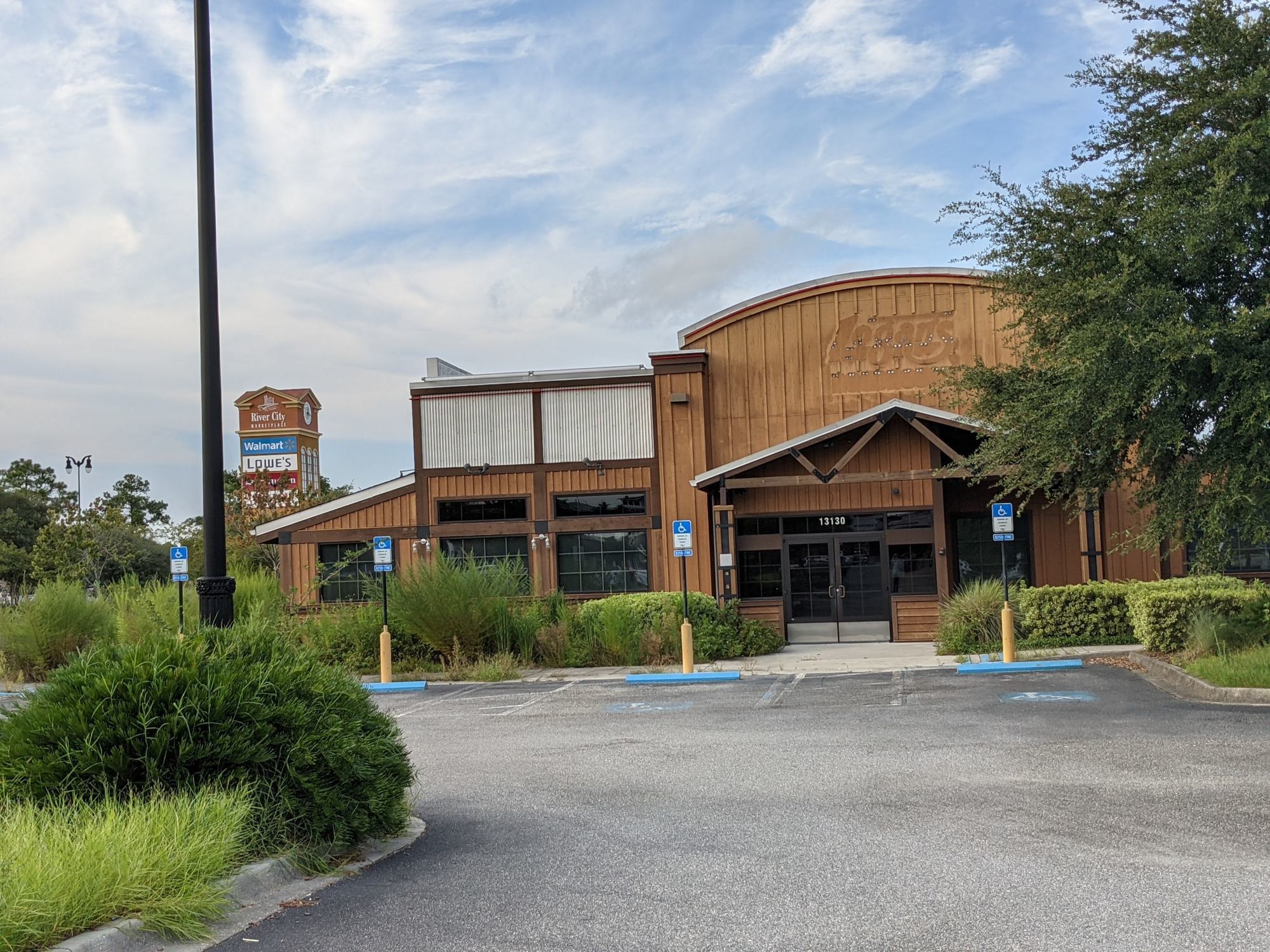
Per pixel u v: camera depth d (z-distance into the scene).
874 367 25.78
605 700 16.12
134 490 75.31
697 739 11.95
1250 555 23.16
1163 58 15.08
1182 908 5.52
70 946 5.04
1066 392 14.11
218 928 5.66
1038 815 7.68
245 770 6.95
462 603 20.98
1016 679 15.71
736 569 24.59
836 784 9.09
